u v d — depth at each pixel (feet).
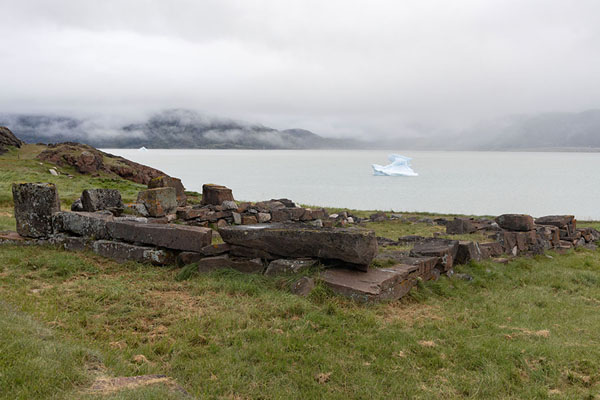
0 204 77.10
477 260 44.14
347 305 27.40
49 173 136.77
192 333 22.29
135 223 38.65
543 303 33.30
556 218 66.49
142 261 36.47
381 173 423.23
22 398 13.53
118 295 27.71
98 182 133.49
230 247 34.65
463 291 35.22
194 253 35.63
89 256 37.91
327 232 31.24
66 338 20.15
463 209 175.94
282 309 25.99
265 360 19.76
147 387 15.07
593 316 30.32
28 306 24.20
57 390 14.29
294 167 602.44
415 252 39.22
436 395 17.53
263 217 65.05
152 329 23.11
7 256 35.68
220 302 27.20
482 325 26.55
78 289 28.68
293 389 17.61
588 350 22.70
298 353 20.57
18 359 15.71
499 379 18.97
